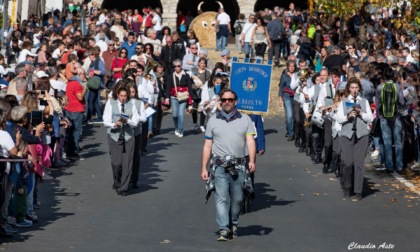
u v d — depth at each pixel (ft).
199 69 190.80
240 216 112.98
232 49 324.19
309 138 160.56
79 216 111.14
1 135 95.66
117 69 203.00
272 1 458.91
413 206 120.26
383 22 272.92
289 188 132.36
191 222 108.47
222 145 99.30
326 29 290.97
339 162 139.54
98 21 318.04
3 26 251.60
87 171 144.36
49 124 121.39
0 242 96.22
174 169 147.43
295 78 174.40
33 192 109.29
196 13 483.10
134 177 130.62
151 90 161.07
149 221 108.78
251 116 129.70
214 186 98.58
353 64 196.65
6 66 181.78
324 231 104.83
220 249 94.58
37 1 309.42
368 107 125.80
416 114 148.56
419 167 148.36
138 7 471.62
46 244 95.71
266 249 95.09
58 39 238.07
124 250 93.50
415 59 202.18
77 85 156.66
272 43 282.97
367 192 130.31
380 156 155.84
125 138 125.90
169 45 225.35
